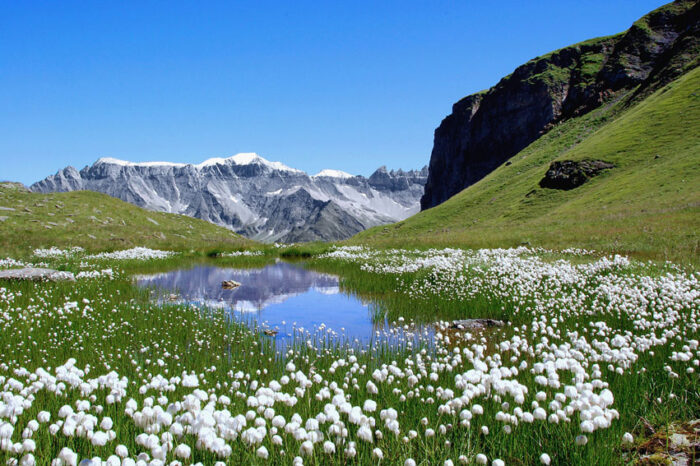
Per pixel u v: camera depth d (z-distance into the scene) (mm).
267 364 10445
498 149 192250
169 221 60938
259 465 4961
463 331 13812
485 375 6465
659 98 88812
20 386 6508
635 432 6129
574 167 76000
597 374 7000
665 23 135250
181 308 16641
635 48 133750
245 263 37250
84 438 5348
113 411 6316
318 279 27719
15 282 19016
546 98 167750
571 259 25281
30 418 6109
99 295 18188
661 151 65750
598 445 5438
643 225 35312
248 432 4922
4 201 50594
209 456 5031
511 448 5652
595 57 159000
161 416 5113
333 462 5078
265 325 15539
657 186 51562
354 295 21641
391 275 24562
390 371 7797
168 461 4742
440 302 17328
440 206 116812
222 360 10781
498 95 193500
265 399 5723
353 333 14406
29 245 37188
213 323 14727
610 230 35656
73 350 10883
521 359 9820
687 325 10711
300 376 6672
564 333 12039
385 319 16141
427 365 9781
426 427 6031
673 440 5574
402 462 5230
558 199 71250
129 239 46250
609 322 12531
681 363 8375
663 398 6910
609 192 59250
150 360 10570
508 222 70188
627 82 127438
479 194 106062
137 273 30453
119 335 12539
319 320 16594
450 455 5418
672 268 19172
